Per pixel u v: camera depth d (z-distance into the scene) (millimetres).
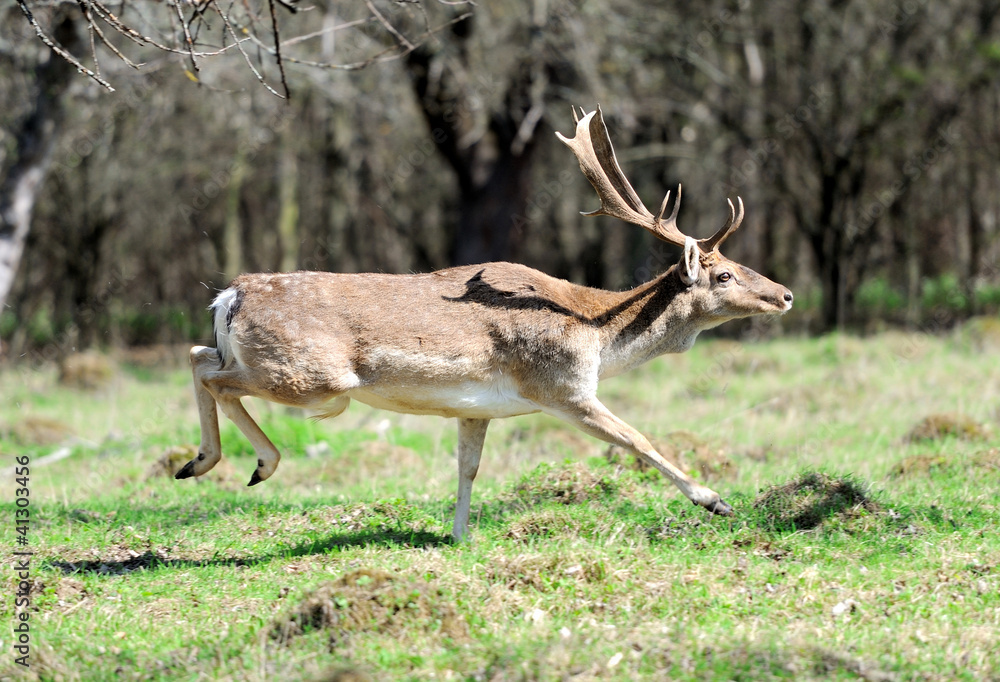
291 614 6316
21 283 31172
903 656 5996
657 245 30031
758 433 14148
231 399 7984
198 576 7734
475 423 8531
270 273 8109
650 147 26781
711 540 8070
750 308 8906
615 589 6906
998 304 25938
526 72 22422
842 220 25375
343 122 30000
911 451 11984
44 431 16328
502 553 7562
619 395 18906
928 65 25031
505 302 8195
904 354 19734
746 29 25594
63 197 26922
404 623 6215
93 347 27266
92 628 6676
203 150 28172
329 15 17984
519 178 26641
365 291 8023
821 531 8273
